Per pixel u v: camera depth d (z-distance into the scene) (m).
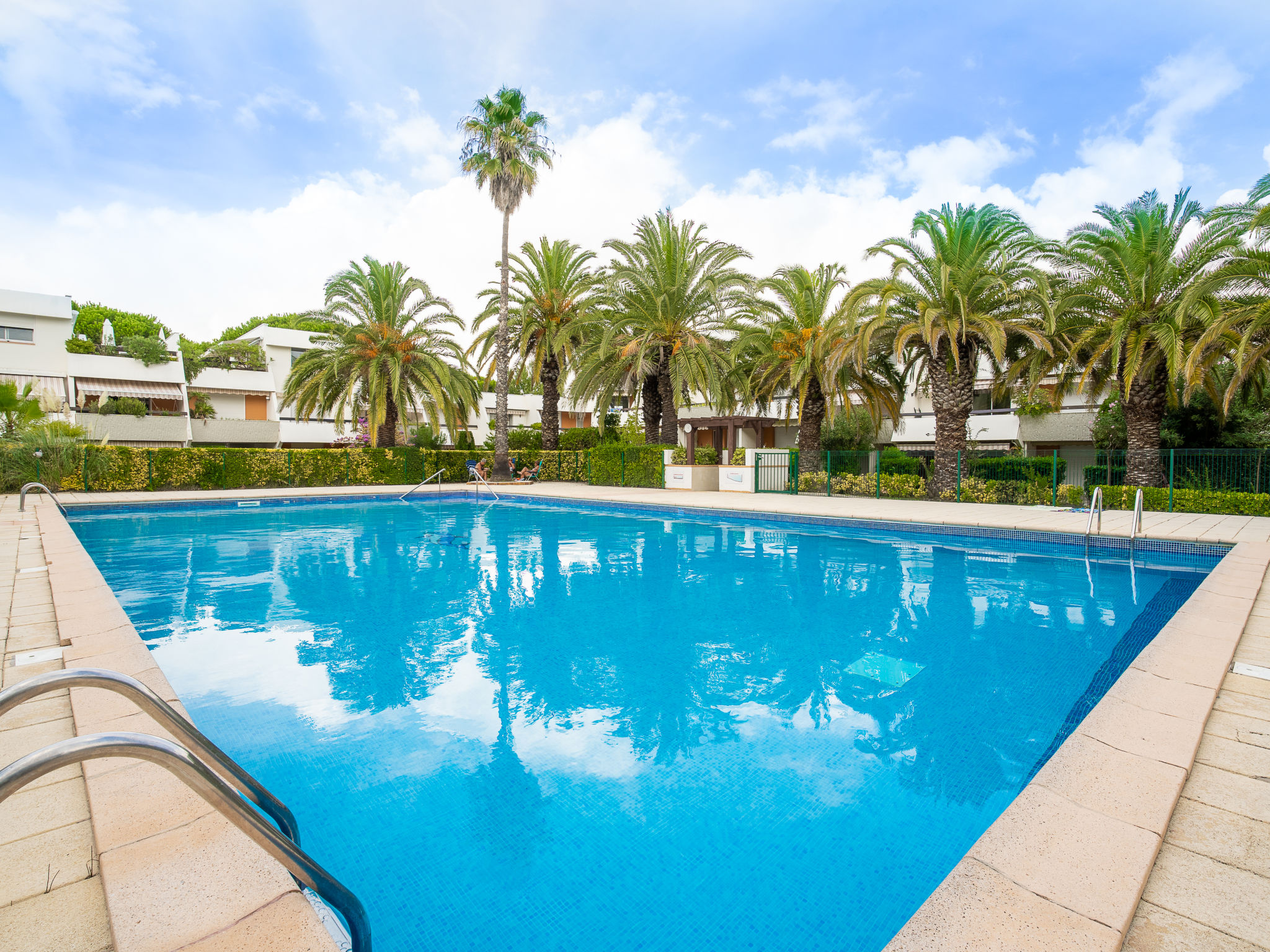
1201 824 2.27
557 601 7.34
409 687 4.65
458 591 7.88
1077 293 15.07
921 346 17.95
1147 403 15.29
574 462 27.86
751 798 3.14
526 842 2.80
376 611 6.88
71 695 3.58
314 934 1.75
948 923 1.73
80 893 1.96
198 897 1.89
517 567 9.42
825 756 3.59
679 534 12.94
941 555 10.38
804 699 4.42
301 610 6.93
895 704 4.33
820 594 7.64
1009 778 3.33
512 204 24.88
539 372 27.38
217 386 35.97
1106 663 5.17
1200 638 4.52
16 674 3.89
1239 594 5.99
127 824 2.30
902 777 3.34
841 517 13.49
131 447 20.33
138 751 1.36
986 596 7.56
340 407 26.19
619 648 5.60
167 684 3.74
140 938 1.71
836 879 2.55
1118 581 8.41
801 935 2.24
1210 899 1.87
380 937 2.25
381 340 24.08
